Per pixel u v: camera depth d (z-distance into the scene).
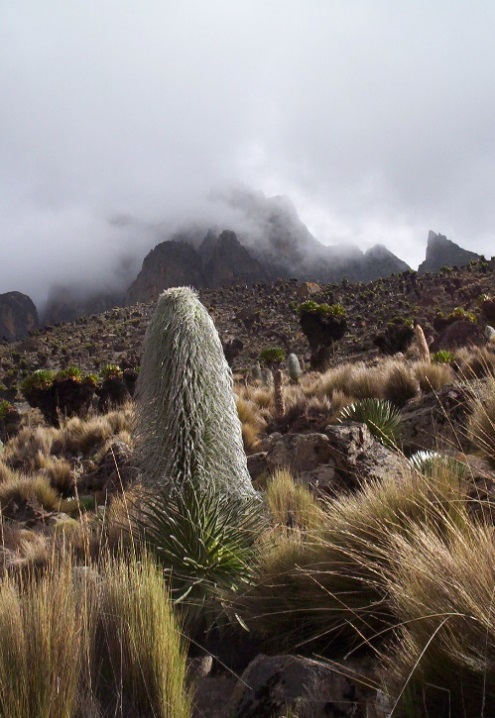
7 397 64.19
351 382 14.17
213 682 3.25
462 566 2.58
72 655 2.59
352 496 4.46
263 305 120.50
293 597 3.58
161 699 2.62
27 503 10.45
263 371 30.41
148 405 4.97
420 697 2.32
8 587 3.10
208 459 4.77
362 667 2.88
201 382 4.88
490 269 101.06
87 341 125.25
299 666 2.68
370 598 3.27
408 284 104.75
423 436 7.94
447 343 21.25
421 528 3.49
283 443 8.56
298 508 5.61
